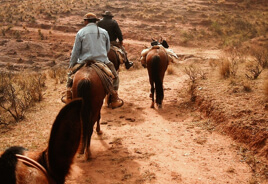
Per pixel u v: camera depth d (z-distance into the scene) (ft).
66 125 5.35
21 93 32.35
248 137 17.21
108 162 16.29
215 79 29.86
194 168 15.47
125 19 126.41
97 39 17.20
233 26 112.47
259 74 27.40
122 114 25.45
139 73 47.52
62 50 102.37
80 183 13.91
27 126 21.80
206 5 139.23
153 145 18.66
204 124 21.38
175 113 25.04
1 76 40.42
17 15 133.39
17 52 100.01
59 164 5.41
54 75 45.78
